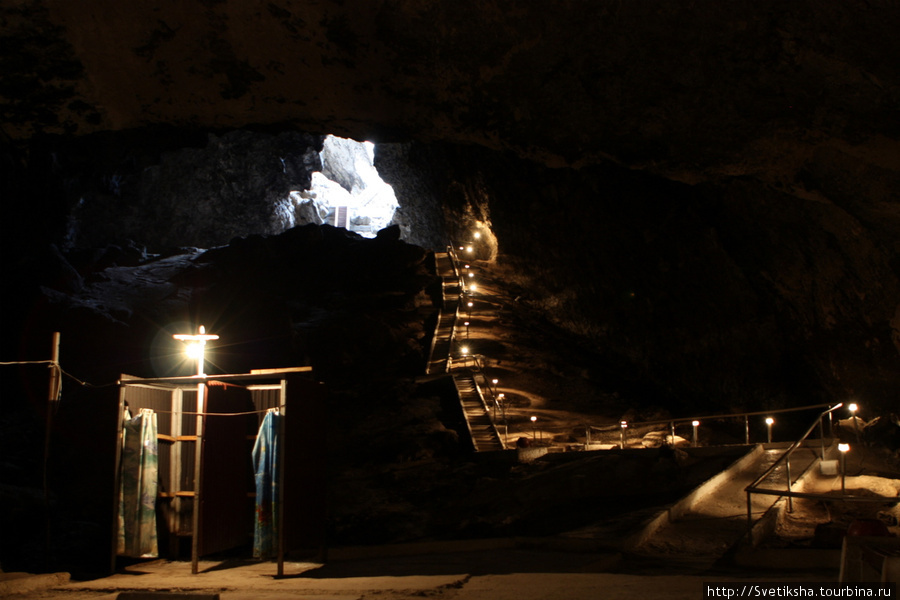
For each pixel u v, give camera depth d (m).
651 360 26.30
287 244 38.50
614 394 26.08
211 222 49.81
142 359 24.91
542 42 8.37
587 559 8.30
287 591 6.31
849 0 6.71
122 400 8.47
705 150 9.69
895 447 14.45
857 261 14.73
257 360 24.66
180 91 9.92
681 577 6.25
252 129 12.42
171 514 8.75
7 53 8.80
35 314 25.52
